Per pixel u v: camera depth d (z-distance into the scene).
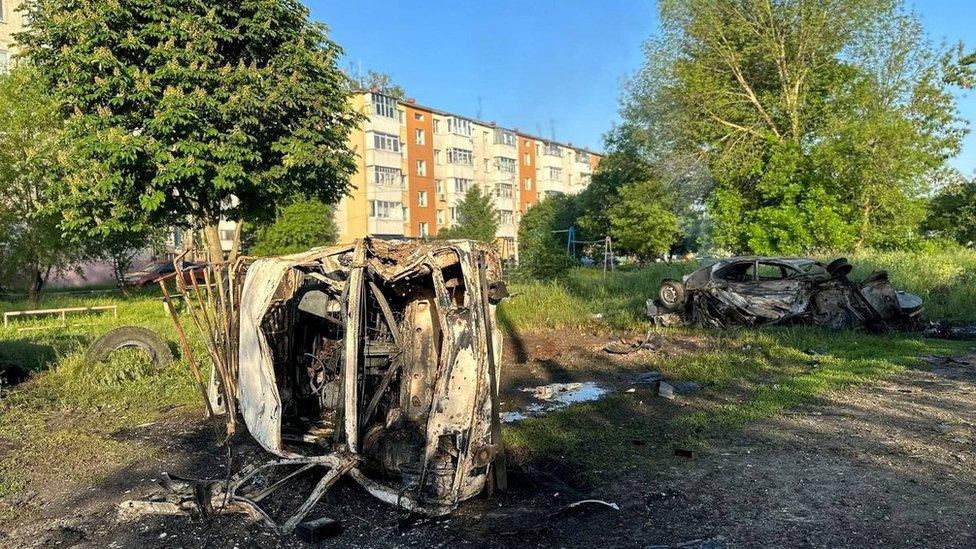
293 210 37.44
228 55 15.41
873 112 22.83
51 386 8.93
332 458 4.59
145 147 13.72
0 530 4.61
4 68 23.17
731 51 25.64
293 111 15.84
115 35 13.76
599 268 31.23
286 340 6.00
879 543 4.02
